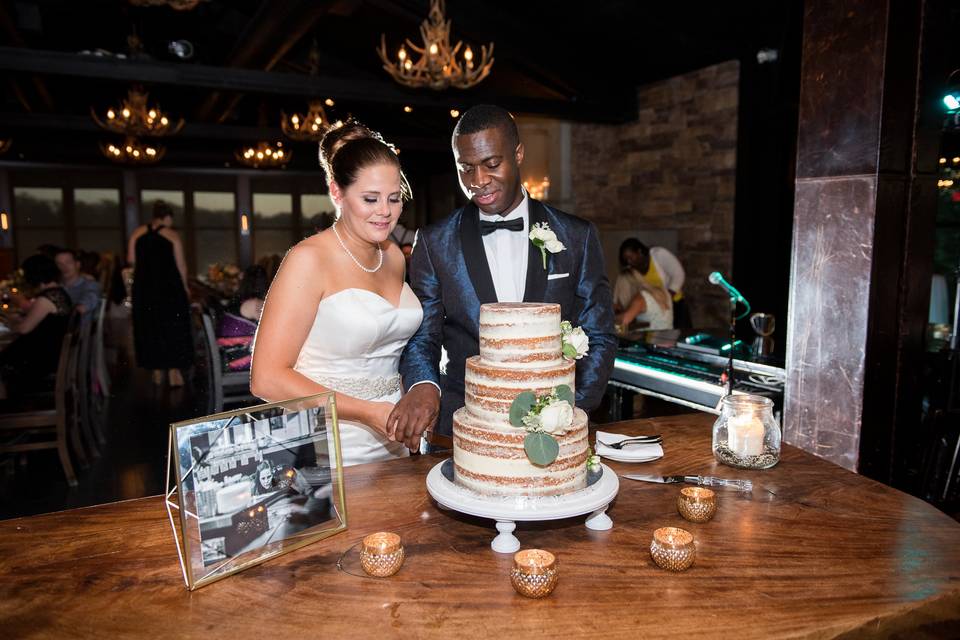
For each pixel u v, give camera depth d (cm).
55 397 411
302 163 1318
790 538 130
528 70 841
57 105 1126
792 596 109
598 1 662
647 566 118
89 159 1216
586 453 134
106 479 422
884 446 257
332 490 132
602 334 207
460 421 131
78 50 1056
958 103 281
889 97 237
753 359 319
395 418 161
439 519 139
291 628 100
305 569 118
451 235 214
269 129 1073
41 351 439
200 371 721
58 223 1258
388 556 114
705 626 100
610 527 134
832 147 253
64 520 138
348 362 203
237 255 1357
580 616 103
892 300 250
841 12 246
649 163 789
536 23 750
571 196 996
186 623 101
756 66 632
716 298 705
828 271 257
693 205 732
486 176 188
